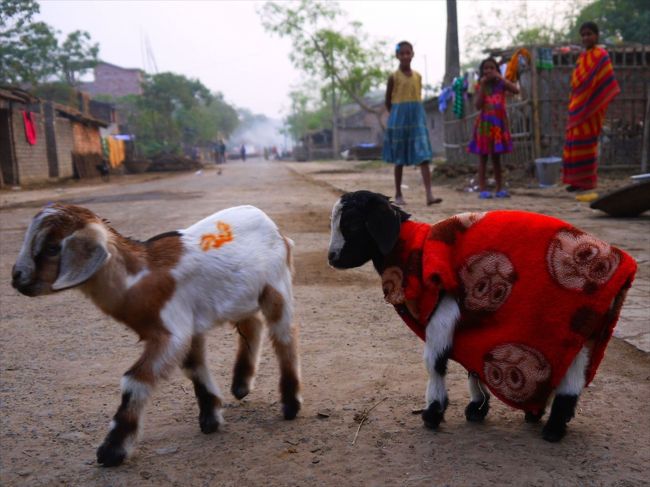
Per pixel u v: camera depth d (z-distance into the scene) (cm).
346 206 337
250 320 386
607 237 836
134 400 309
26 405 389
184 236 338
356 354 462
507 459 303
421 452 314
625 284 303
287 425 354
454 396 383
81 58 6016
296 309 583
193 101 7494
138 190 2230
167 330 314
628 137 1686
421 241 329
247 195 1744
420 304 326
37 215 294
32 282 290
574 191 1316
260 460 314
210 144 10188
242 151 8412
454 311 320
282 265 368
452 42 2622
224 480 296
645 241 805
